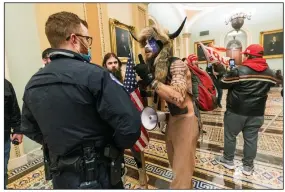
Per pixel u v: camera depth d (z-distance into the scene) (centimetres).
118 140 85
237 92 195
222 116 414
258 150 254
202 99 154
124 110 79
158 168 224
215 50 217
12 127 165
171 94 110
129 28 399
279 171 207
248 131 200
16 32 250
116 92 79
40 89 80
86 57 93
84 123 79
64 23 82
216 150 262
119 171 92
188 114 131
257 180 194
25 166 244
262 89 186
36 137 99
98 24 326
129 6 409
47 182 206
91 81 76
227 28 831
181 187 133
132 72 149
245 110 193
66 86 76
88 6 315
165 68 120
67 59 82
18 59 254
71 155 82
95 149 83
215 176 204
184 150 131
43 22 275
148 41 126
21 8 254
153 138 312
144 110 144
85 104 77
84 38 89
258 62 185
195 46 900
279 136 294
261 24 772
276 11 734
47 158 101
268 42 769
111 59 201
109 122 80
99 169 85
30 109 86
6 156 162
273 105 483
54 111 78
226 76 194
